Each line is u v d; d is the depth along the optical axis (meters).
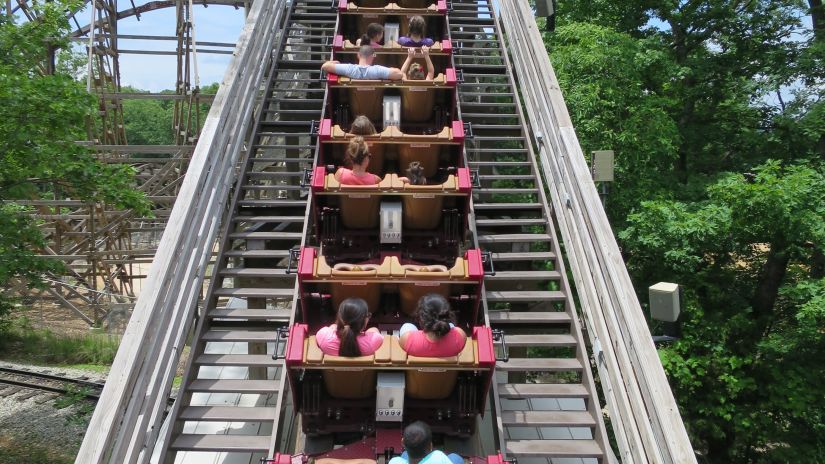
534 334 6.84
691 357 10.43
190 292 5.85
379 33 7.38
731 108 13.61
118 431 4.46
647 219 10.08
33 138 9.16
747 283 12.23
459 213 5.56
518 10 9.20
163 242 5.18
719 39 13.78
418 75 6.83
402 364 4.37
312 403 4.65
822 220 9.19
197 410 5.72
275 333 6.31
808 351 10.55
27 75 9.34
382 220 5.37
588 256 5.93
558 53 11.77
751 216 9.48
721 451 12.36
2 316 15.17
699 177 12.40
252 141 8.05
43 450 10.26
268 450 5.36
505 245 8.34
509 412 5.79
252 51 7.87
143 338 4.53
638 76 11.43
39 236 9.99
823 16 12.66
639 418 4.63
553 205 7.20
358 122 5.92
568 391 5.93
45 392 12.09
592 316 5.80
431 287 5.03
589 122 10.88
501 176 7.98
